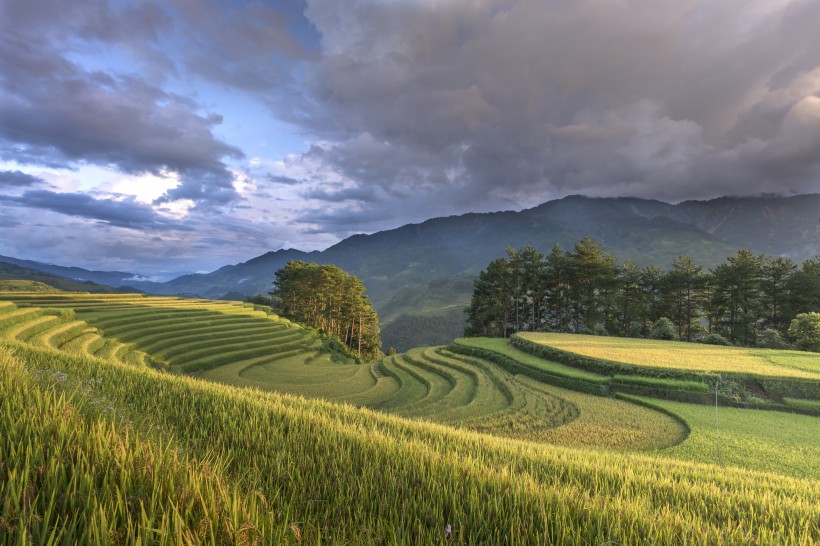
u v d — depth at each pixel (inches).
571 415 991.6
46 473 95.6
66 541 71.9
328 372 1820.9
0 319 1179.3
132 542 76.6
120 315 1866.4
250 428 245.1
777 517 237.8
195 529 91.0
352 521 134.3
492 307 3048.7
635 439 809.5
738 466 645.9
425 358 1955.0
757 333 2637.8
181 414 269.9
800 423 901.8
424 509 146.1
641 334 3088.1
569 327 3299.7
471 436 410.9
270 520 106.0
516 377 1400.1
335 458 197.2
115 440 123.8
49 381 222.8
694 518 199.8
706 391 1092.5
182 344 1812.3
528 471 267.7
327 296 3718.0
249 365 1841.8
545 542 129.8
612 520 156.0
